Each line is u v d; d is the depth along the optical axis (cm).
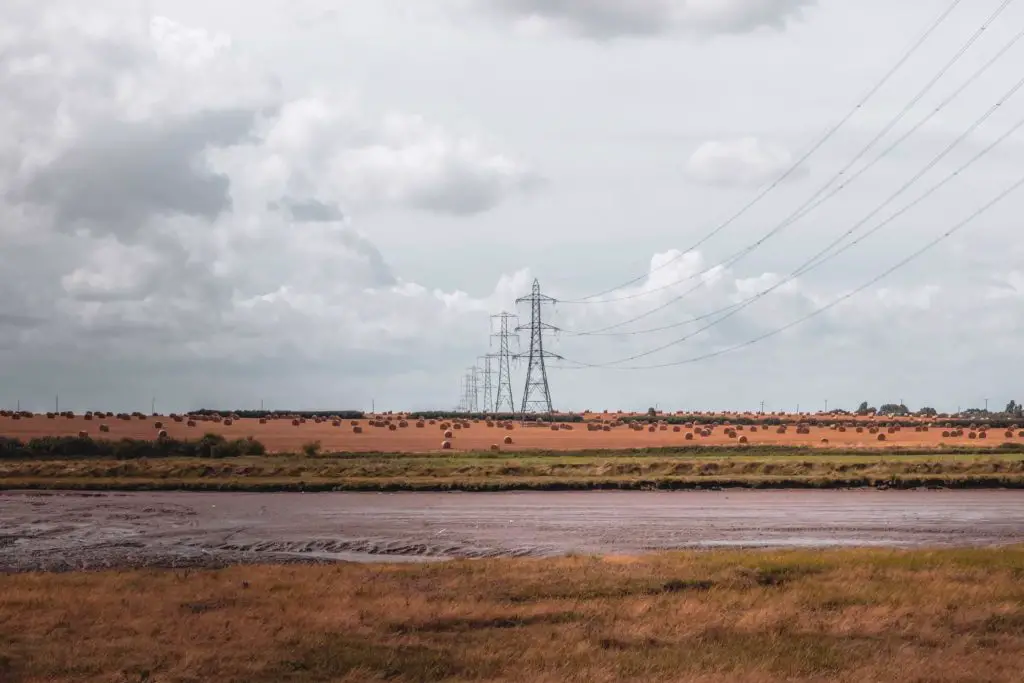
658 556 3112
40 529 4162
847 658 1911
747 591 2519
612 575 2727
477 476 6544
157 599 2452
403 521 4362
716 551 3403
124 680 1762
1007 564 2878
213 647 1986
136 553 3534
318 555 3494
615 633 2094
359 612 2272
